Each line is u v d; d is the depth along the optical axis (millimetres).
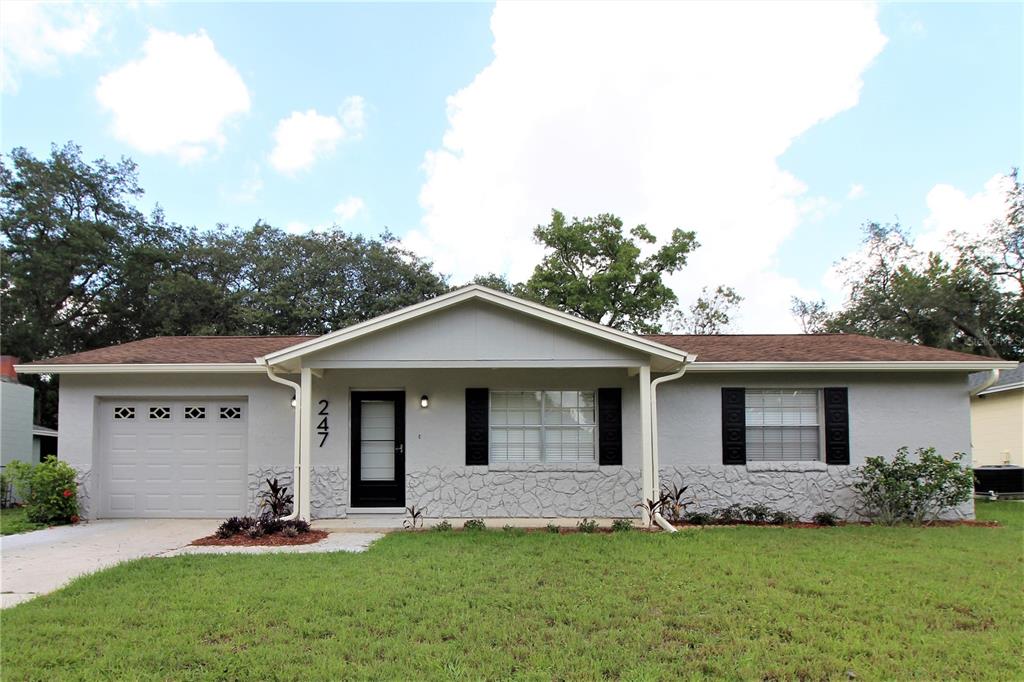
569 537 8734
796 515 10852
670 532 9141
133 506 11188
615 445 11094
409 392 11203
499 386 11273
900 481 10227
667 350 9750
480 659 4363
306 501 9773
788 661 4336
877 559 7273
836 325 31062
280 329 30156
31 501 10797
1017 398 17641
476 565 6969
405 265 32625
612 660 4355
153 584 6207
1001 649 4555
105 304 27969
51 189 26875
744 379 11258
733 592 5922
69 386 11180
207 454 11273
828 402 11125
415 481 11031
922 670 4199
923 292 26328
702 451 11102
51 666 4277
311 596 5777
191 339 13336
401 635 4809
